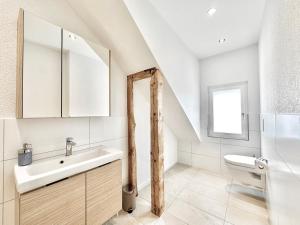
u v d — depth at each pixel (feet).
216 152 9.00
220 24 5.95
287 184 2.53
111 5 4.04
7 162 3.32
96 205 3.96
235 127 8.32
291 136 2.24
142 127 7.30
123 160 6.32
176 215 5.23
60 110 4.14
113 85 5.90
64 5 4.36
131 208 5.38
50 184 3.07
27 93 3.46
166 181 7.84
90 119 5.12
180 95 6.88
